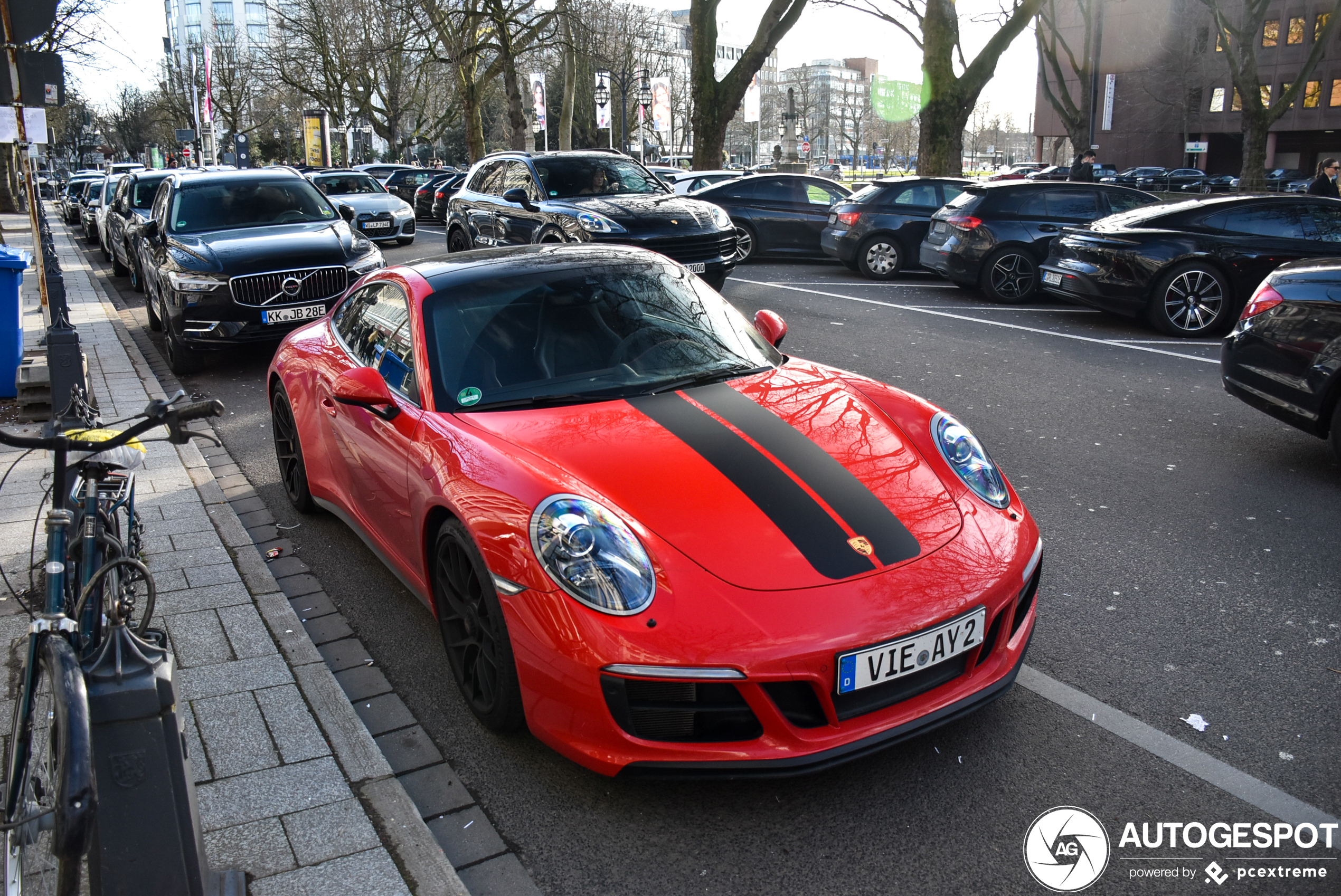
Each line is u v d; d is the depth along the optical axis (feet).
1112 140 225.76
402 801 8.65
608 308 12.46
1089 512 15.70
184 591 13.10
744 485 9.21
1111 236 32.14
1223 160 216.13
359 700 10.69
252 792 8.79
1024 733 9.60
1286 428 20.33
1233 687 10.36
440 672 11.28
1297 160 205.67
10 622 12.08
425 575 10.71
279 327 27.86
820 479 9.44
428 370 11.43
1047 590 12.86
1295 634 11.46
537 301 12.35
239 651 11.44
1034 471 17.79
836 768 8.86
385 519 12.02
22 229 97.91
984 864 7.87
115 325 36.40
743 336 12.98
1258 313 18.20
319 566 14.37
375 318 13.53
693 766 8.08
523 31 102.47
